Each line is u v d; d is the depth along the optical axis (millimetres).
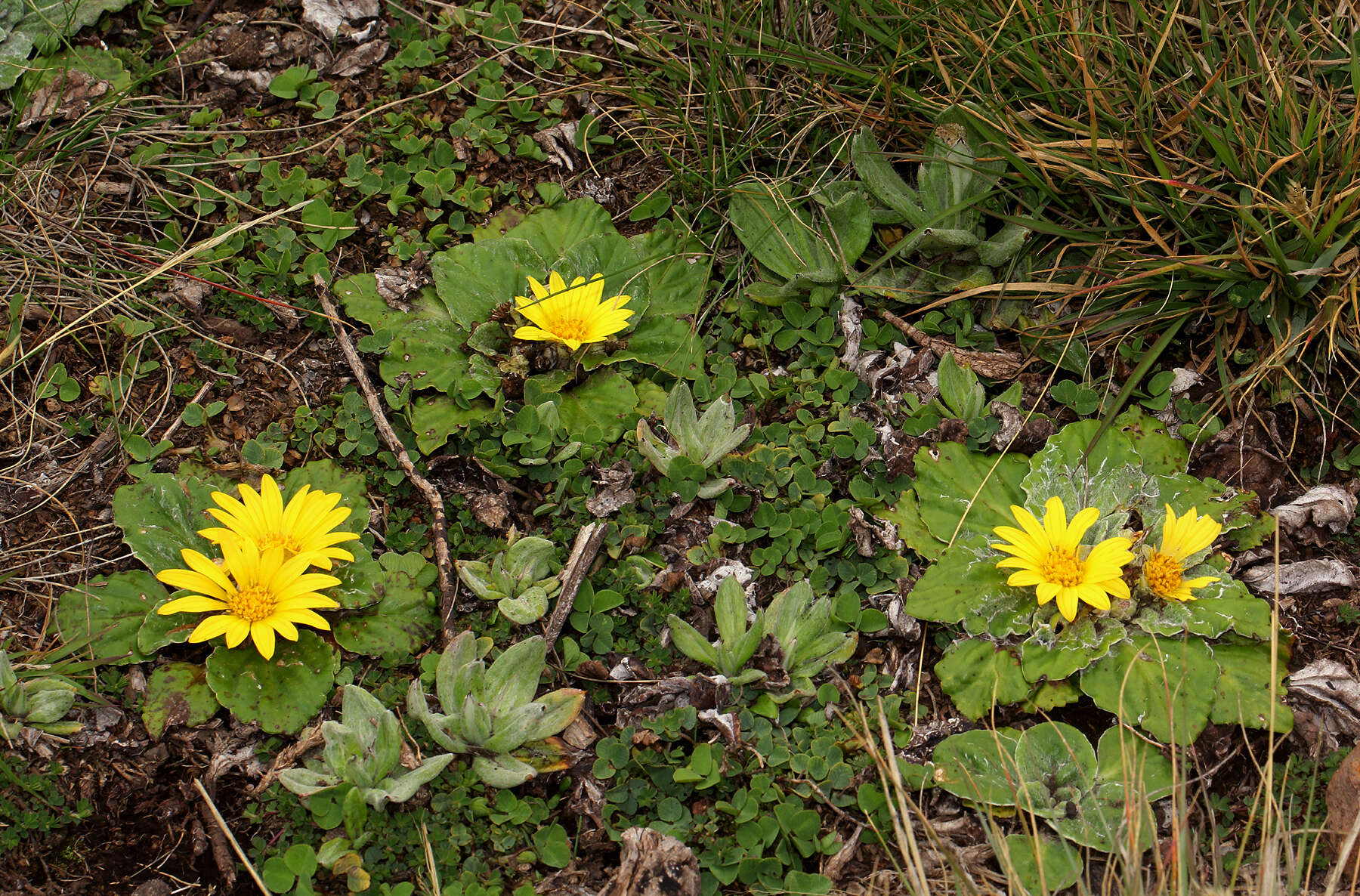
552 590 701
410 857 663
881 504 724
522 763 670
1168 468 723
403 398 725
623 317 728
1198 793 680
